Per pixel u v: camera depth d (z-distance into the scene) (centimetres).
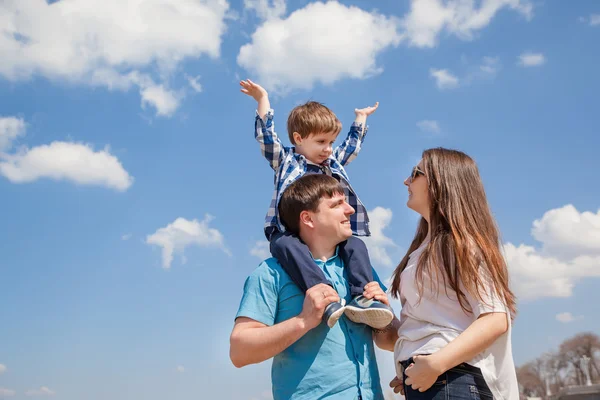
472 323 272
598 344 5272
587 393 4475
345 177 469
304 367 283
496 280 274
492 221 304
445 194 301
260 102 469
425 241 318
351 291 313
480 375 267
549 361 5609
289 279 303
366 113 512
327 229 319
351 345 292
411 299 296
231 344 286
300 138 462
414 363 267
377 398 290
